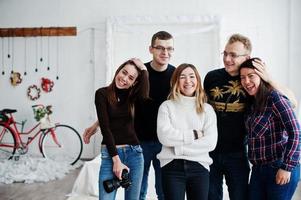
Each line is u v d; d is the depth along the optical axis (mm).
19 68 6082
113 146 2221
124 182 2211
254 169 2271
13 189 4293
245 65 2225
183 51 5742
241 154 2398
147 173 2801
